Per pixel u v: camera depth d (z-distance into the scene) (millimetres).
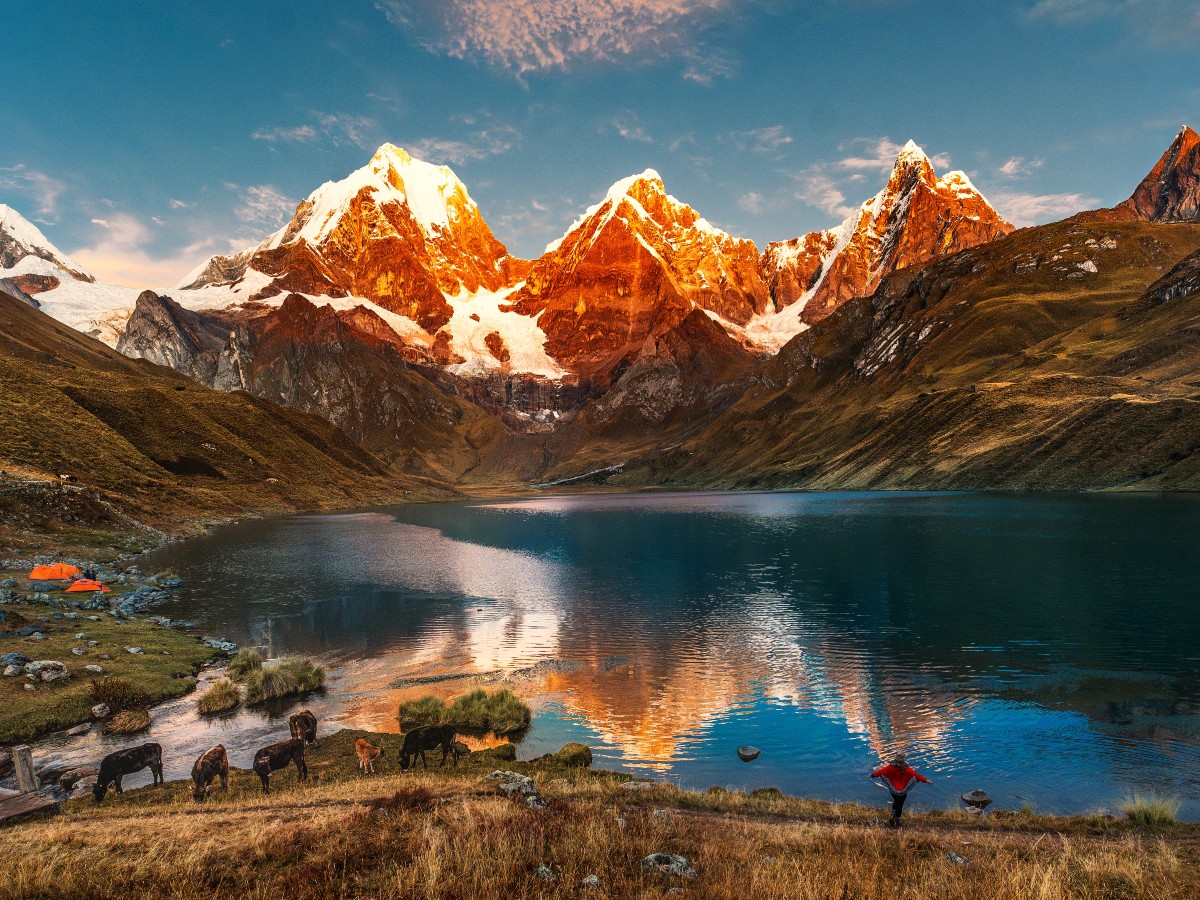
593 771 22000
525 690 32531
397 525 138500
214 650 39281
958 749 24359
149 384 189125
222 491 150625
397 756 23406
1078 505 120188
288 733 26484
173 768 22812
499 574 70062
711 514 156750
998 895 10227
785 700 30375
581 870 11242
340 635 43938
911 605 50281
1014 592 52938
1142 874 11477
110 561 71375
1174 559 63719
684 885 10727
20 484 80625
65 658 33000
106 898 9891
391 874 10758
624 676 34562
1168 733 25344
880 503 160500
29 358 190375
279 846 12273
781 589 59000
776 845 13445
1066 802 19875
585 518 161500
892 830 15312
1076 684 31281
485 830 12578
